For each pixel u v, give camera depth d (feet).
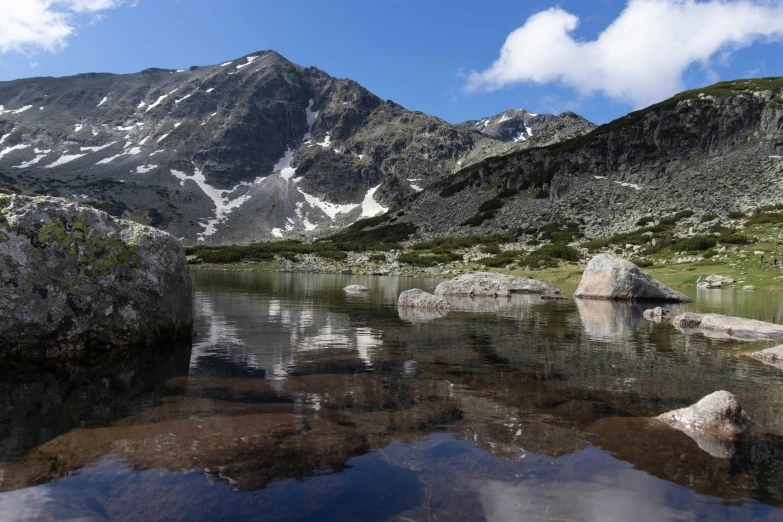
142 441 17.54
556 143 520.42
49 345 34.37
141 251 39.88
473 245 336.08
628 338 46.78
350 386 26.61
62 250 35.60
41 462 15.61
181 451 16.62
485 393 25.48
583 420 21.08
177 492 13.67
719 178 319.68
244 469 15.34
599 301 96.73
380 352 37.50
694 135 389.60
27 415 20.65
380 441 18.13
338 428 19.47
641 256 222.07
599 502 13.43
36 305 33.83
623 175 397.60
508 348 40.01
